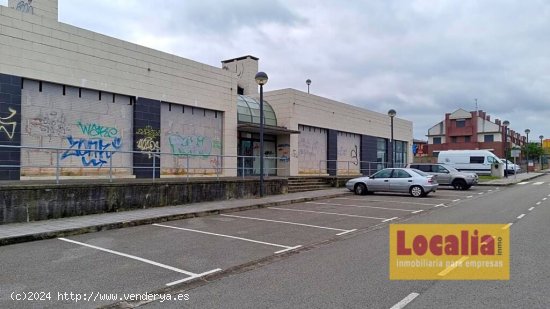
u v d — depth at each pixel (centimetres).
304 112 2583
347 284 577
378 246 841
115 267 680
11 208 1029
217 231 1023
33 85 1364
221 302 511
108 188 1239
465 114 7650
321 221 1195
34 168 1354
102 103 1559
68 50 1444
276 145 2500
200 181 1555
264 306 493
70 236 953
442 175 2570
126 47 1628
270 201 1620
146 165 1684
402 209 1485
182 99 1839
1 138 1267
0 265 691
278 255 768
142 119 1672
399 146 3872
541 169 7162
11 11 1302
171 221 1188
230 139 2080
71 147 1455
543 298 511
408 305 490
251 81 2739
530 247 808
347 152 3055
